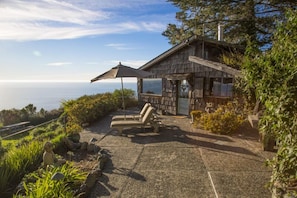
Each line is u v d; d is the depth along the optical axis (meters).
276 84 2.83
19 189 4.00
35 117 16.95
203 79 11.13
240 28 15.73
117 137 8.17
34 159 5.30
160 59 13.35
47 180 3.75
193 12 17.47
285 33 2.96
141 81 15.35
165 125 9.93
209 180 4.56
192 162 5.56
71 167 5.17
